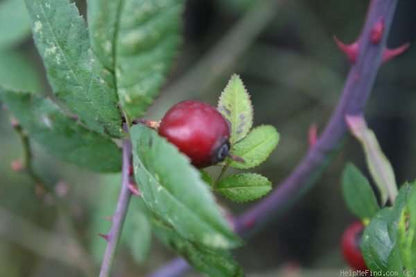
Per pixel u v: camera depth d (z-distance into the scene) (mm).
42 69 481
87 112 214
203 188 186
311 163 280
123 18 196
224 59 499
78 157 248
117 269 453
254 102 562
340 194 546
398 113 498
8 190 521
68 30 212
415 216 213
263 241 562
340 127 273
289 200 287
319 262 540
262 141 217
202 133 205
